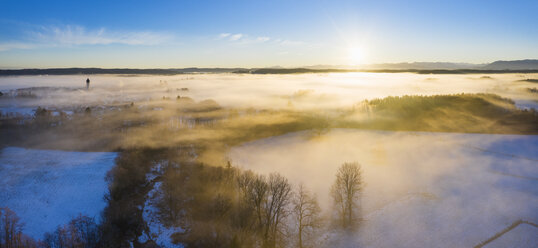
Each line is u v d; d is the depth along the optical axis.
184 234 65.06
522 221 67.38
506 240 61.25
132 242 63.69
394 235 63.88
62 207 75.06
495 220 68.12
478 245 60.22
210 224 65.56
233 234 60.84
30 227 66.56
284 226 65.69
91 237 60.25
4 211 72.06
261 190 64.19
